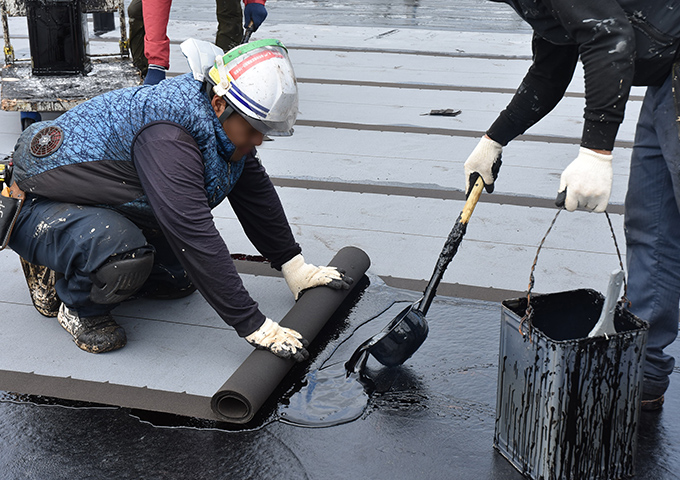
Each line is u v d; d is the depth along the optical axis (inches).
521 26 358.9
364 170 161.0
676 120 70.7
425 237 129.3
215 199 92.1
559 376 66.3
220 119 84.6
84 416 82.1
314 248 124.1
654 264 80.3
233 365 92.4
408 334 87.4
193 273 85.0
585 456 70.7
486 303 108.2
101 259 85.0
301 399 86.8
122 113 85.6
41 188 87.4
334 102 212.8
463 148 176.9
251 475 74.1
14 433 79.1
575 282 114.2
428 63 266.5
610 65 64.8
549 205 143.7
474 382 90.1
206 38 302.8
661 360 82.3
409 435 80.6
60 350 94.4
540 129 192.7
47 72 186.1
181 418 82.3
